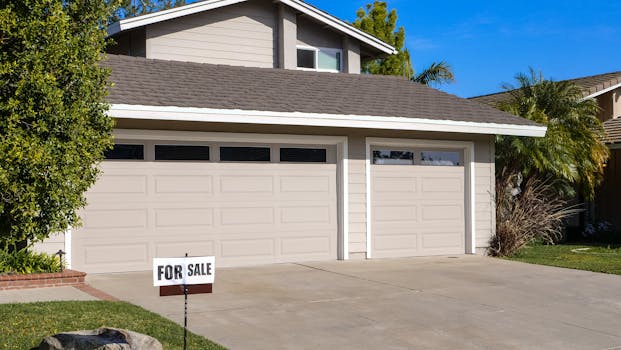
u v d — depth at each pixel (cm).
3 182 673
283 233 1348
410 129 1386
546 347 738
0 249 1031
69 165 726
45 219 731
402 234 1474
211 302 943
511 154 1722
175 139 1243
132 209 1211
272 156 1340
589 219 2133
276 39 1723
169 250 1240
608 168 2130
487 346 738
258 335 766
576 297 1020
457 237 1542
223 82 1390
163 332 741
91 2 779
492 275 1226
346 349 717
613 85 2234
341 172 1404
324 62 1800
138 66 1391
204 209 1272
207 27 1648
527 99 1886
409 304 951
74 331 673
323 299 977
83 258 1170
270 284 1098
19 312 795
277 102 1307
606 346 745
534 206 1681
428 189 1509
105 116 800
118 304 873
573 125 1884
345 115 1313
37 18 715
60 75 738
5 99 702
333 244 1403
